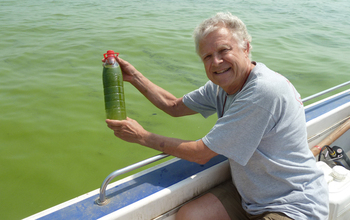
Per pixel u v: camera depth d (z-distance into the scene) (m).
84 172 2.79
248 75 1.44
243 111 1.31
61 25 7.86
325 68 5.74
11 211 2.36
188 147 1.44
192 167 1.68
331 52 6.78
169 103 1.89
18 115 3.60
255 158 1.41
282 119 1.33
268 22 9.45
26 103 3.87
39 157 2.95
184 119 3.64
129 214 1.39
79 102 3.92
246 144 1.34
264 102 1.28
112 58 1.44
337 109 2.26
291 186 1.40
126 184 1.54
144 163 1.43
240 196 1.64
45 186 2.62
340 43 7.58
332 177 1.81
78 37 6.68
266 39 7.53
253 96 1.29
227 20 1.36
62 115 3.63
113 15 9.25
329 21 10.25
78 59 5.37
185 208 1.56
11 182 2.65
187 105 1.85
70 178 2.71
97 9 10.27
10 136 3.23
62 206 1.40
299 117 1.40
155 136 1.48
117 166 2.88
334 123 2.30
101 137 3.28
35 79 4.54
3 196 2.50
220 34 1.35
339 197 1.68
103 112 3.73
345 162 2.15
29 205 2.42
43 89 4.23
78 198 1.45
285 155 1.40
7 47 5.99
